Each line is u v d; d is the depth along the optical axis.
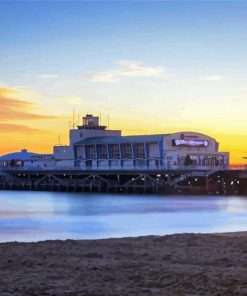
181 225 55.28
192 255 23.64
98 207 89.56
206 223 57.75
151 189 135.62
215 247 26.02
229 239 29.00
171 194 130.50
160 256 23.42
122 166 141.75
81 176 155.25
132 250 25.20
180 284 17.05
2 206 93.75
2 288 16.69
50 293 16.02
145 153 141.75
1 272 19.62
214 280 17.53
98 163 150.50
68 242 28.06
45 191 154.00
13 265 21.19
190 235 31.02
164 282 17.52
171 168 133.38
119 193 137.62
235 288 16.17
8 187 166.50
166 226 54.12
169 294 15.66
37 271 19.83
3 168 169.75
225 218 65.00
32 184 161.38
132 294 15.77
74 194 135.75
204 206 89.75
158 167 135.12
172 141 139.75
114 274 19.12
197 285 16.86
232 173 132.12
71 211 80.94
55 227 54.28
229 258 22.73
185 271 19.48
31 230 50.97
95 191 145.50
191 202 101.19
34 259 22.58
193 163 141.88
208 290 16.05
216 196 123.38
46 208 88.50
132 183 139.25
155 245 26.81
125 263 21.48
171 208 85.44
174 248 25.75
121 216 70.12
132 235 44.38
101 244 27.23
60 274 19.17
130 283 17.52
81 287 16.88
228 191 132.12
